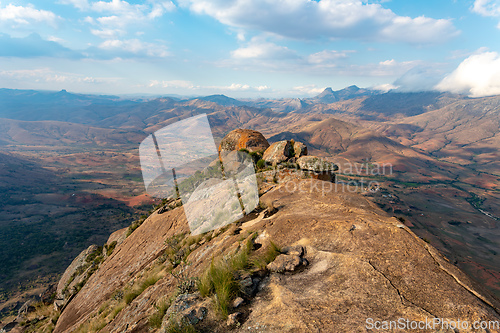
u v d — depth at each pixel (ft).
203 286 15.55
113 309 30.78
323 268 16.20
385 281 13.83
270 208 28.76
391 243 17.37
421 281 13.52
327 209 26.50
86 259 95.09
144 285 30.07
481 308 11.14
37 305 82.02
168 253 38.01
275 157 55.36
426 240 18.02
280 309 12.77
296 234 21.22
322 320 11.48
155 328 15.93
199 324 12.94
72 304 56.59
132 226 90.99
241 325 12.29
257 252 20.04
